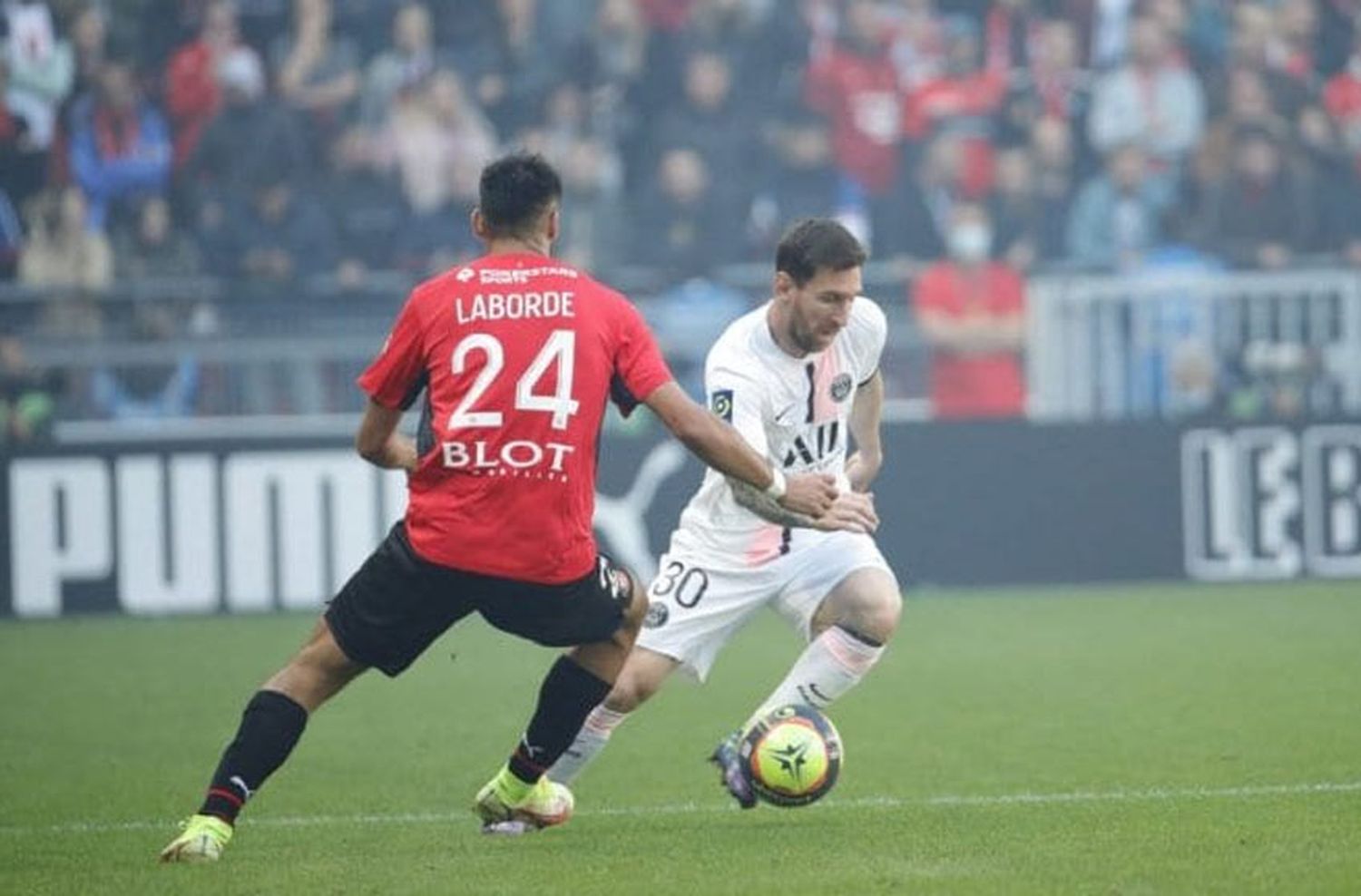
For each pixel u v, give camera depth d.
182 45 63.84
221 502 53.50
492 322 22.33
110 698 39.56
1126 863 21.94
